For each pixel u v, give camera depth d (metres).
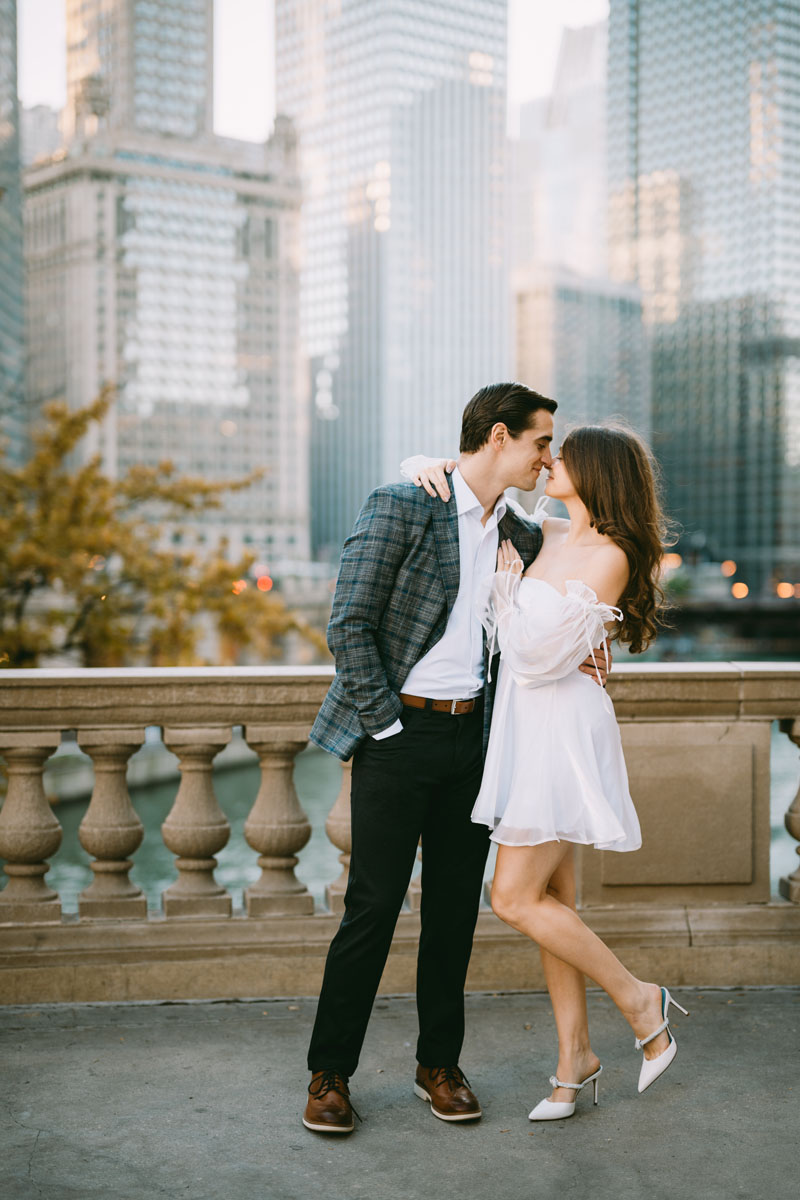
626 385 179.62
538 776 3.07
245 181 133.88
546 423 3.13
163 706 3.95
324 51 180.12
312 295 182.75
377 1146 3.00
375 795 3.11
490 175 177.75
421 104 175.12
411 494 3.09
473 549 3.15
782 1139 3.03
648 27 174.62
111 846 3.96
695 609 114.25
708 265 168.12
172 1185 2.78
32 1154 2.91
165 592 24.23
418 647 3.08
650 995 3.17
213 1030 3.69
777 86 162.88
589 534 3.20
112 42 147.00
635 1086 3.35
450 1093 3.17
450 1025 3.22
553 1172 2.87
